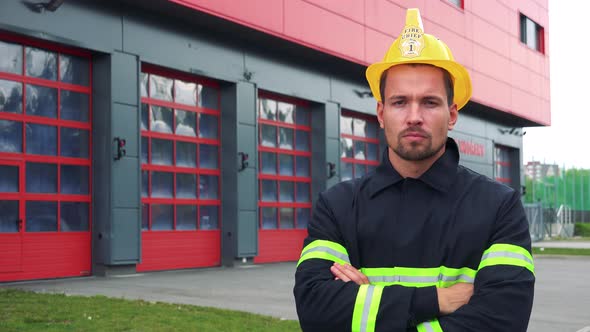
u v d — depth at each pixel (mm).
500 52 32750
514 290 1865
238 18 18094
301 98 22062
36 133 14930
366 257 2020
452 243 1946
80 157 15797
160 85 17938
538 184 48906
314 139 22984
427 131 1953
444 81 1988
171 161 18203
